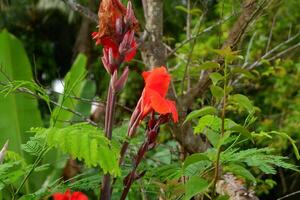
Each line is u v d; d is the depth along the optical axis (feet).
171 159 7.43
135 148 6.68
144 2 7.88
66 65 25.77
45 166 5.50
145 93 4.80
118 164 4.61
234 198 6.13
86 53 19.86
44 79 24.23
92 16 7.29
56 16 23.73
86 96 12.18
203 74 7.55
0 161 5.06
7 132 10.68
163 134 9.90
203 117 5.16
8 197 6.98
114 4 4.76
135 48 4.84
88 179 5.74
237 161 5.37
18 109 10.80
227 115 9.96
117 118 9.78
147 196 6.53
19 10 22.98
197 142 7.41
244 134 4.87
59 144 4.43
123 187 5.29
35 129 4.68
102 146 4.47
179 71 8.73
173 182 5.82
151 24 7.63
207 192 5.75
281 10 12.31
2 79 9.70
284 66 11.63
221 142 4.88
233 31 7.28
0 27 23.00
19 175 5.38
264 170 5.38
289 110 12.80
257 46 10.84
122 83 4.82
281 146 10.97
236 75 8.79
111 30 4.77
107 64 4.84
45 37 24.14
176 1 15.55
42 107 19.53
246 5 7.18
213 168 5.44
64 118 9.46
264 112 13.79
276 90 12.80
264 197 13.12
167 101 4.73
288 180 12.83
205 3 8.46
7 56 11.16
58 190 5.69
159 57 7.61
